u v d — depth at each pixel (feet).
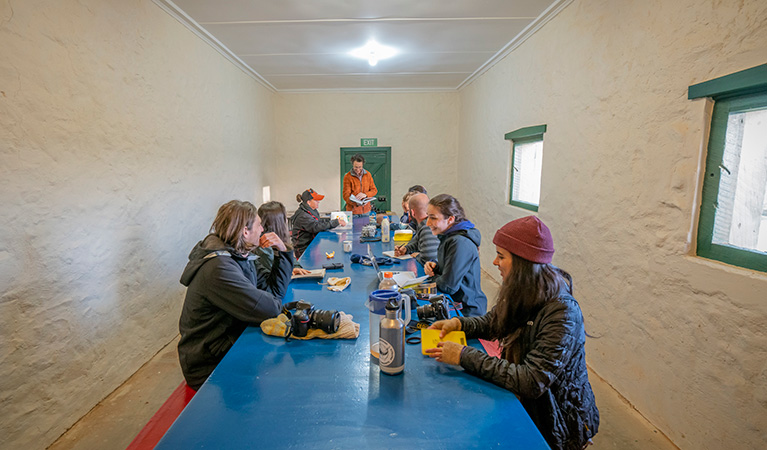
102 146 8.07
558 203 11.00
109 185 8.30
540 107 12.21
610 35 8.43
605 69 8.63
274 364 4.57
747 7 5.24
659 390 6.99
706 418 5.98
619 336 8.18
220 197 15.01
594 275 9.13
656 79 7.03
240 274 5.64
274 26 12.58
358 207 19.79
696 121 6.19
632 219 7.74
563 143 10.68
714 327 5.82
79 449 6.64
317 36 13.62
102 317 8.07
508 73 15.21
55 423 6.84
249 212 5.99
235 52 15.43
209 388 4.09
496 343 5.96
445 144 23.91
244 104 17.93
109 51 8.32
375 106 23.53
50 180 6.73
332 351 4.90
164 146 10.66
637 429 7.07
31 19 6.32
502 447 3.24
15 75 6.05
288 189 24.06
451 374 4.33
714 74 5.81
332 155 23.90
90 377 7.70
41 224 6.55
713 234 6.14
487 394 3.96
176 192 11.37
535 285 4.11
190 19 11.72
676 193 6.60
